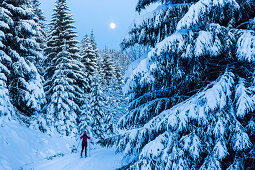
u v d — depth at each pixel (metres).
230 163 3.54
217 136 3.41
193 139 3.61
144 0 6.30
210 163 3.35
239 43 3.44
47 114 16.81
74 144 16.50
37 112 15.59
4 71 11.46
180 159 3.61
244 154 3.37
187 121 3.68
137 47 6.50
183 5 4.97
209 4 3.51
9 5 11.98
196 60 4.20
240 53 3.39
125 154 5.09
